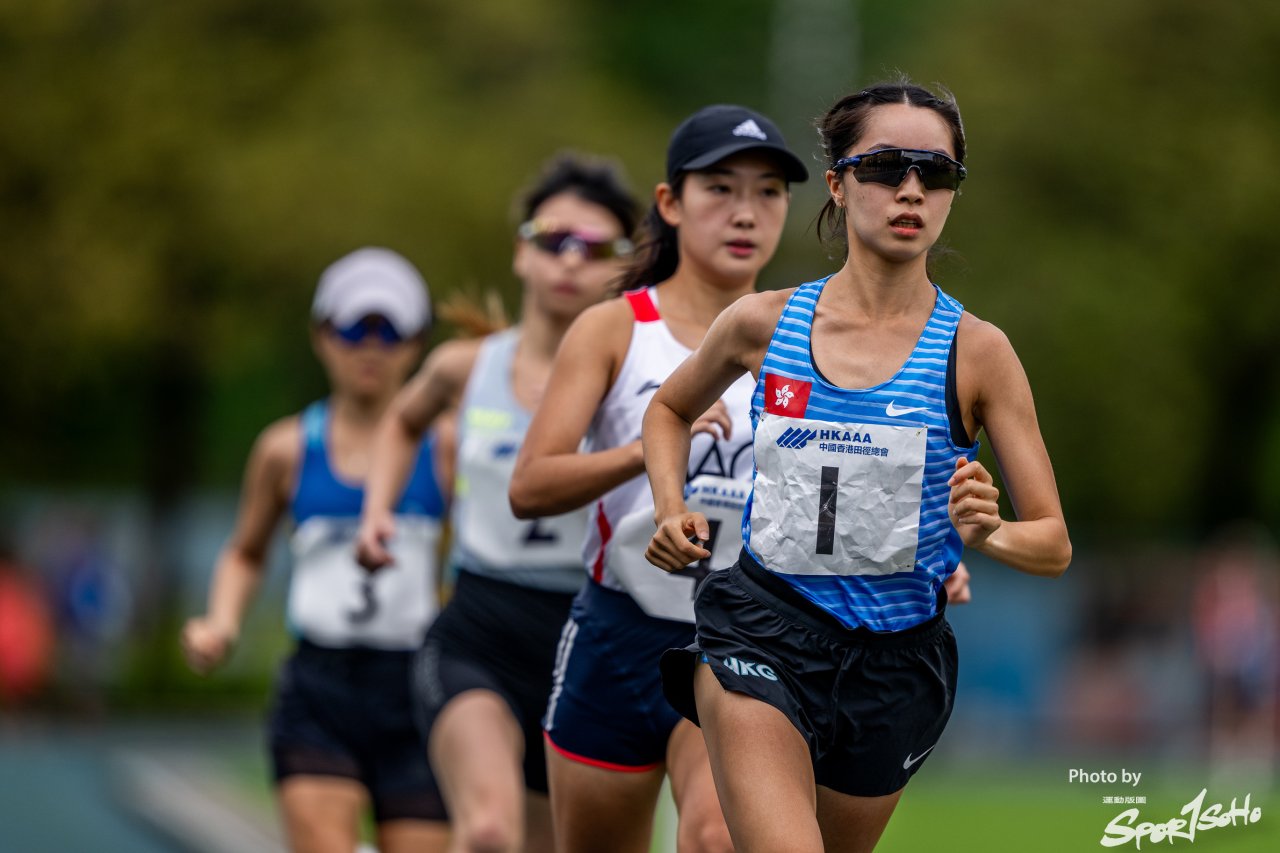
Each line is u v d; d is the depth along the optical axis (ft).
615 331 57.57
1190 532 355.56
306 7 268.41
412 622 81.30
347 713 80.48
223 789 147.33
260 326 268.82
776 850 43.75
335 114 262.88
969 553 255.09
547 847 71.82
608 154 271.28
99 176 254.27
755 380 46.57
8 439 276.62
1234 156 295.28
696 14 388.98
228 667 282.77
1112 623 255.70
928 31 350.64
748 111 58.59
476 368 72.18
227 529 383.04
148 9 263.08
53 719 241.14
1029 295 290.35
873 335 45.50
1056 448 307.37
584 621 57.77
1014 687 249.75
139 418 347.56
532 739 69.62
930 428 44.86
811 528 45.37
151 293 254.06
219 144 256.52
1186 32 299.58
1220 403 336.08
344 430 84.48
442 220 257.14
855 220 45.55
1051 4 301.02
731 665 46.11
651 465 48.83
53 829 130.72
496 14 275.59
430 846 80.02
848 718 46.62
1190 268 303.27
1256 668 229.45
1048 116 294.05
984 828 116.26
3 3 253.44
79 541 286.25
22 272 251.60
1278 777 170.40
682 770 55.21
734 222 57.67
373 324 83.76
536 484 56.13
